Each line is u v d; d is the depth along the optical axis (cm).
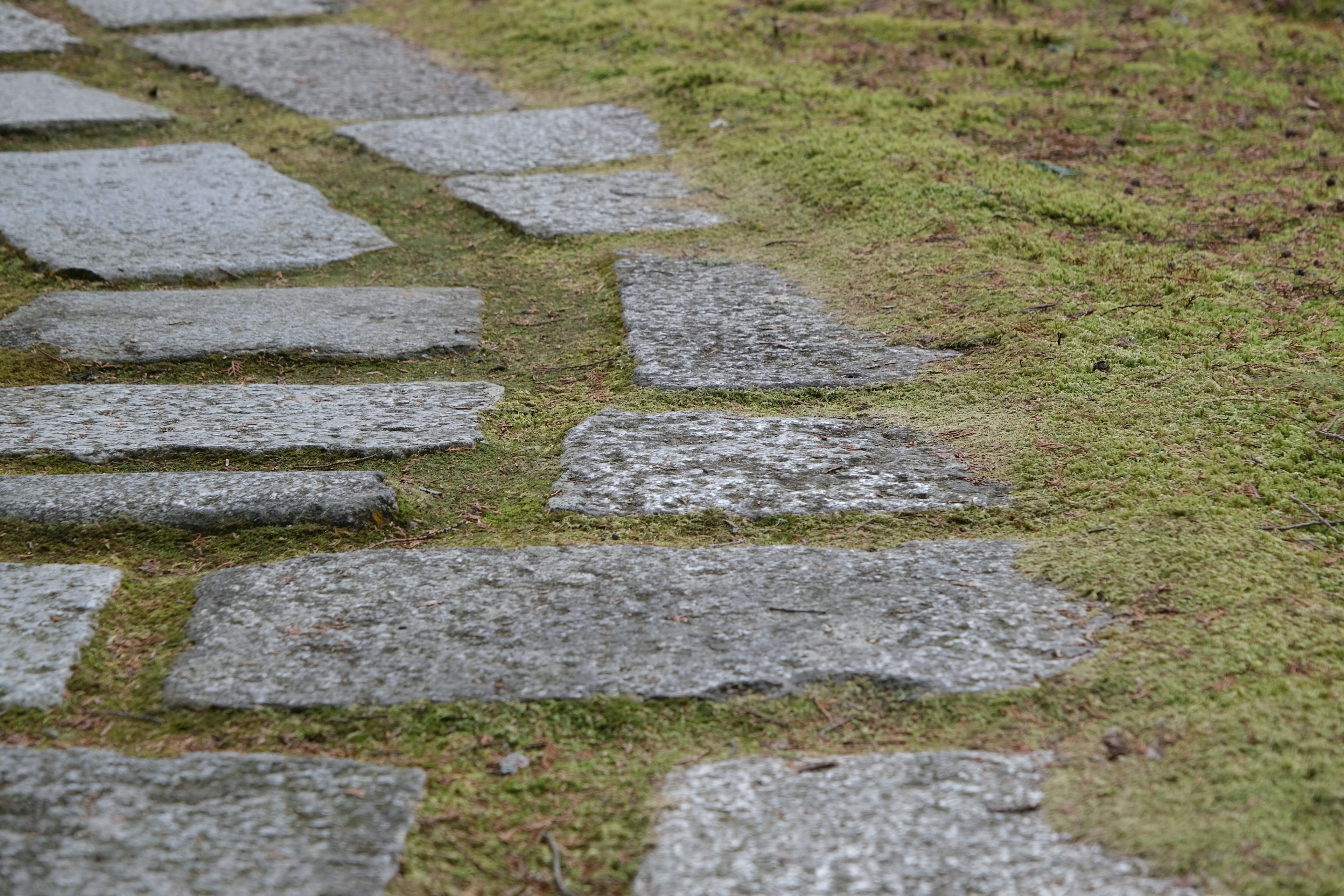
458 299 414
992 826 189
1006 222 435
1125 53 597
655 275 420
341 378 360
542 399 348
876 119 533
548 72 638
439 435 320
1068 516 273
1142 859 181
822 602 245
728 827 192
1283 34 610
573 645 234
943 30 629
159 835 188
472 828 196
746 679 224
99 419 324
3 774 200
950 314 373
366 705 221
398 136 559
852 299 393
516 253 451
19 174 507
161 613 250
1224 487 277
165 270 427
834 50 621
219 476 295
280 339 376
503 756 211
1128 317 360
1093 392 322
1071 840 185
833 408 330
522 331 393
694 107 570
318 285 427
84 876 177
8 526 275
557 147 545
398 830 192
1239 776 195
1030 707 216
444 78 644
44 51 659
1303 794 190
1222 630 229
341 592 252
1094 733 209
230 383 355
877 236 435
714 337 373
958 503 281
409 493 293
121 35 703
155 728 218
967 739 211
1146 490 277
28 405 332
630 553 264
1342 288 372
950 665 226
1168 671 220
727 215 470
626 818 197
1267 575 244
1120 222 432
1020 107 543
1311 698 210
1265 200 446
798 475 295
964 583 249
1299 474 280
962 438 308
